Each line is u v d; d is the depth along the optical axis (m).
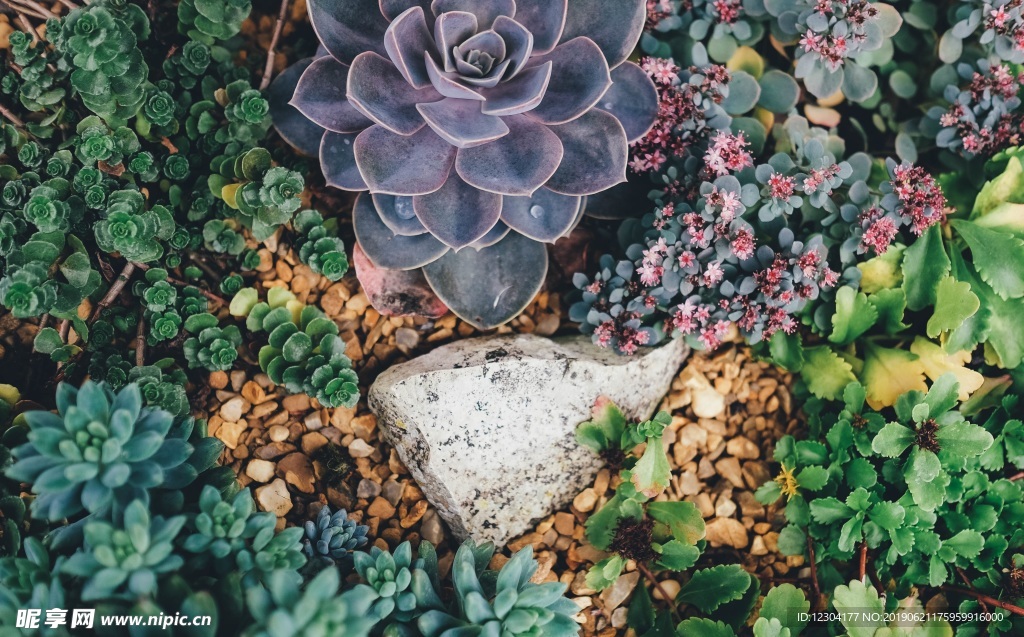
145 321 0.38
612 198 0.41
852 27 0.39
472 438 0.38
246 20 0.42
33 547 0.31
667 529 0.39
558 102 0.36
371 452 0.40
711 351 0.42
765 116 0.42
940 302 0.39
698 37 0.41
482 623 0.32
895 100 0.44
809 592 0.40
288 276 0.40
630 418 0.40
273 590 0.29
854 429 0.39
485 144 0.36
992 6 0.40
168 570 0.30
